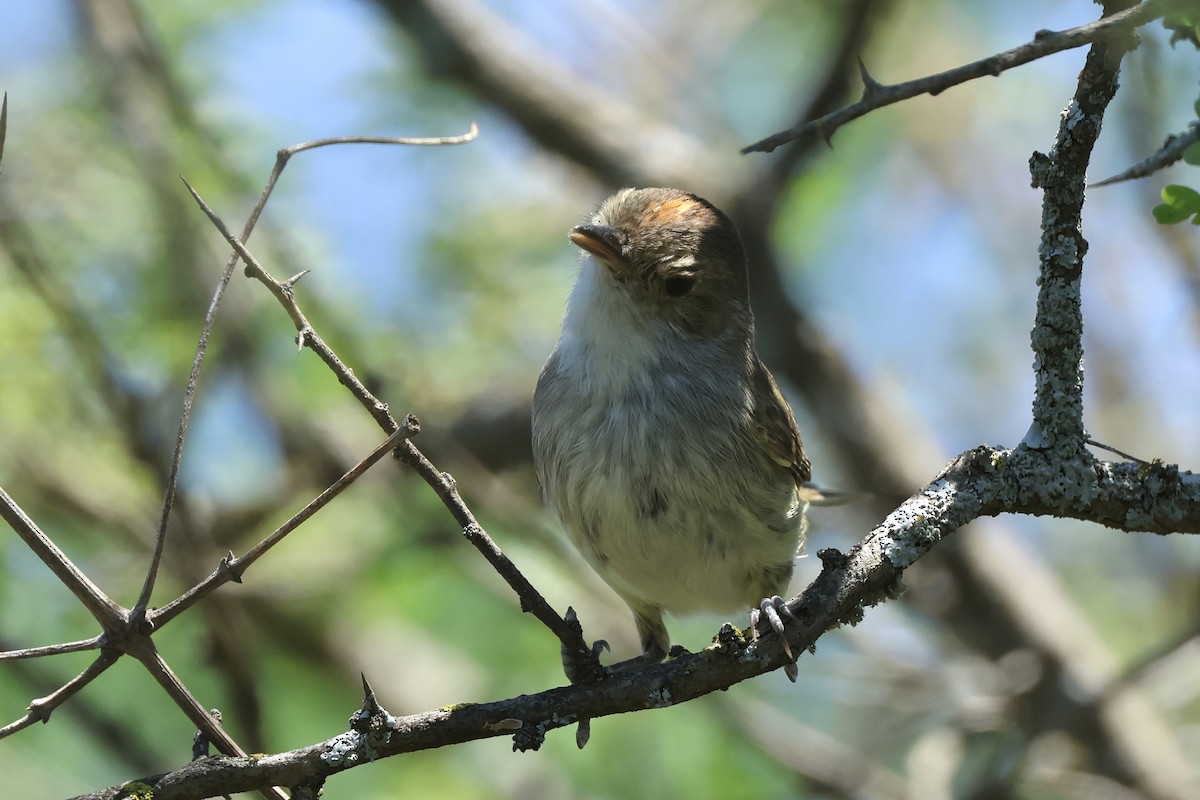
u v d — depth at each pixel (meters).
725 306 8.31
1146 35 9.23
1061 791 11.38
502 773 12.09
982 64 4.86
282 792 5.75
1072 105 5.66
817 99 12.27
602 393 8.07
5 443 10.59
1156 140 10.86
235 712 9.73
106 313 10.88
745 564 8.11
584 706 5.74
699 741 11.83
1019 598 12.87
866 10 11.63
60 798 10.77
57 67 11.49
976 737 12.23
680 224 8.24
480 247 12.77
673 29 14.80
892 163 14.50
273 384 11.33
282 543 11.55
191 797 5.50
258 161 11.52
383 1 12.88
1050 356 5.95
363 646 12.78
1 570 10.71
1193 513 5.94
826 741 12.12
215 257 10.95
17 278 10.58
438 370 12.55
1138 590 14.52
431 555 12.11
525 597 5.67
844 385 13.46
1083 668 12.27
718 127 14.23
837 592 5.86
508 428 12.81
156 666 5.39
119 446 11.07
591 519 8.11
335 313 11.33
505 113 13.20
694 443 7.94
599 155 13.30
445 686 12.51
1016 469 6.00
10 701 11.00
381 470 11.92
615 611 11.60
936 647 13.36
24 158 10.82
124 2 11.39
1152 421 13.95
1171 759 11.95
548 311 12.72
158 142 10.91
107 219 10.88
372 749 5.60
